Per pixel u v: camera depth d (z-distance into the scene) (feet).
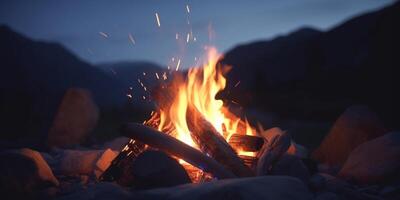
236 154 6.88
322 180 6.67
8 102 21.74
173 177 6.22
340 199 6.30
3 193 6.22
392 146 7.57
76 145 12.35
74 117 13.00
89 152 7.96
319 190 6.56
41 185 6.58
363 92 32.12
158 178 6.19
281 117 26.78
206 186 5.57
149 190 5.74
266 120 22.84
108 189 5.92
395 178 7.30
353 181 7.52
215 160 6.59
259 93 34.96
